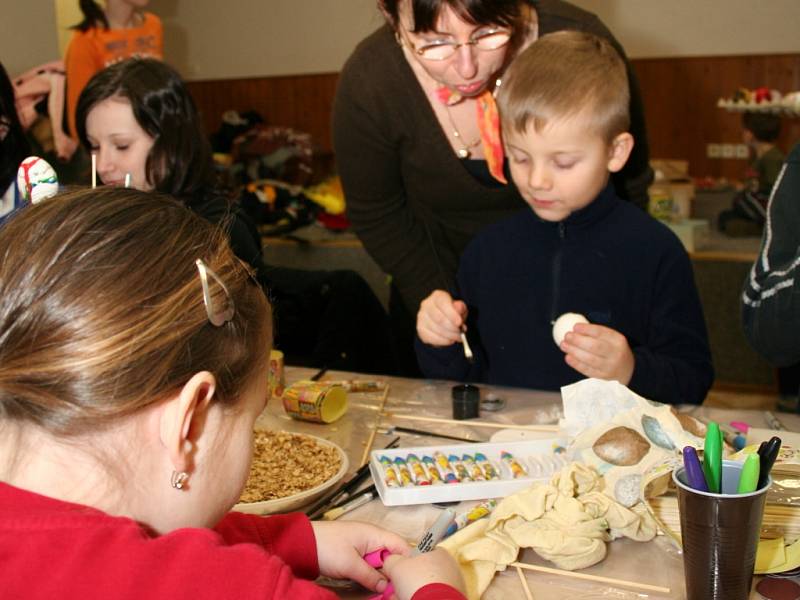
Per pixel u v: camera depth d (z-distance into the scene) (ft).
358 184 6.22
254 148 14.64
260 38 17.94
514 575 2.80
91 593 1.72
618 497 3.06
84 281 1.86
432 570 2.55
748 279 4.37
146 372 1.89
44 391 1.83
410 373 7.72
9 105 5.85
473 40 4.54
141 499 2.00
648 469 3.09
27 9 12.51
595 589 2.70
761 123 12.89
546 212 5.07
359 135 5.96
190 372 1.97
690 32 15.71
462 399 4.24
